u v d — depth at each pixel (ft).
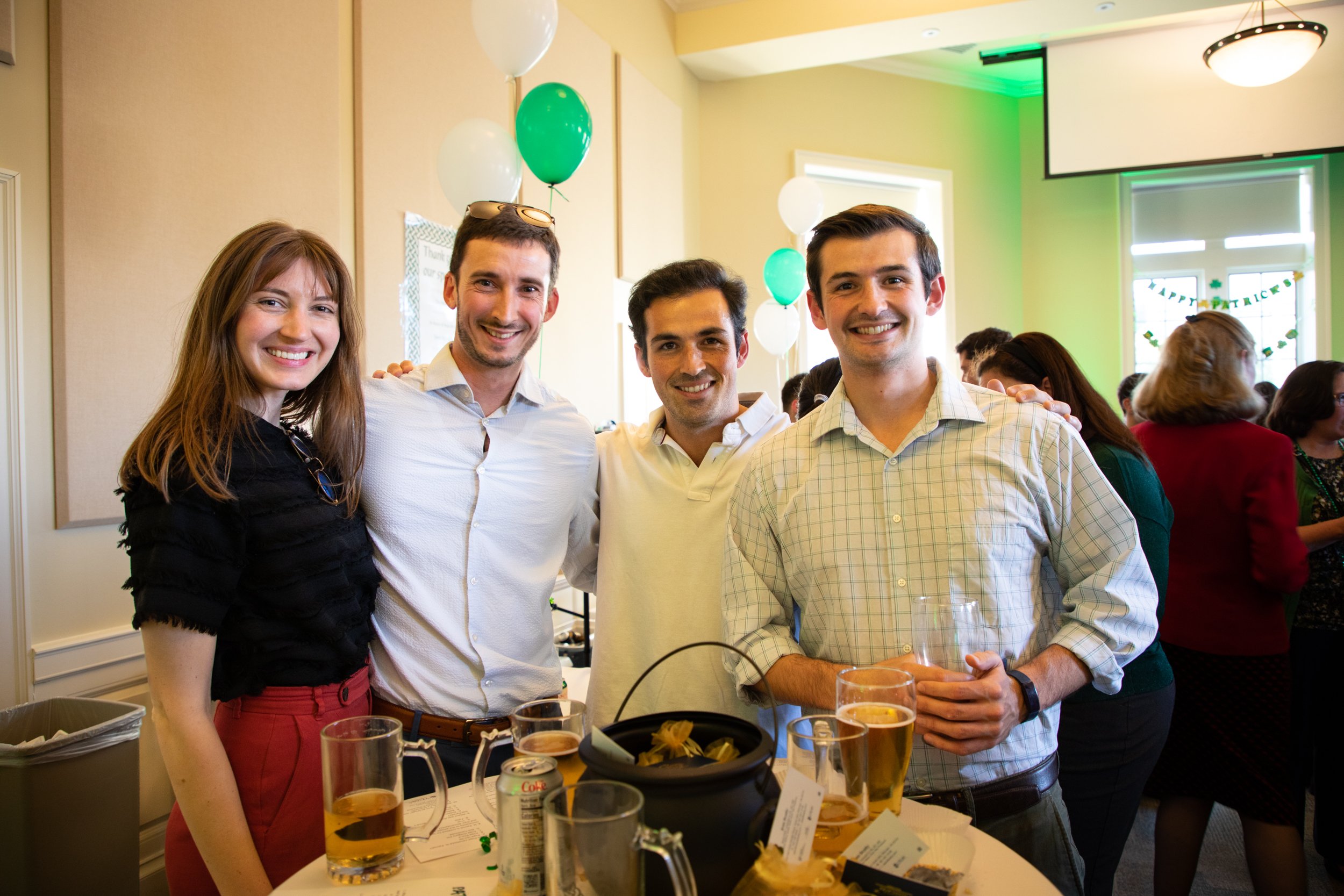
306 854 3.99
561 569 6.05
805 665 4.04
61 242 6.51
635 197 15.66
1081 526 4.11
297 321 4.00
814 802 2.68
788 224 14.16
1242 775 6.25
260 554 3.93
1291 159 20.59
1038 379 5.83
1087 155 18.88
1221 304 21.38
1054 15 15.64
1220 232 21.39
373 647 4.74
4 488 6.23
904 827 2.78
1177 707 6.53
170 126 7.23
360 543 4.41
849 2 16.31
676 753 2.93
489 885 2.96
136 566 3.67
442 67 10.57
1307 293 20.77
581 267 13.76
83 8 6.61
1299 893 6.08
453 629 4.73
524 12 8.23
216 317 3.91
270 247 3.95
